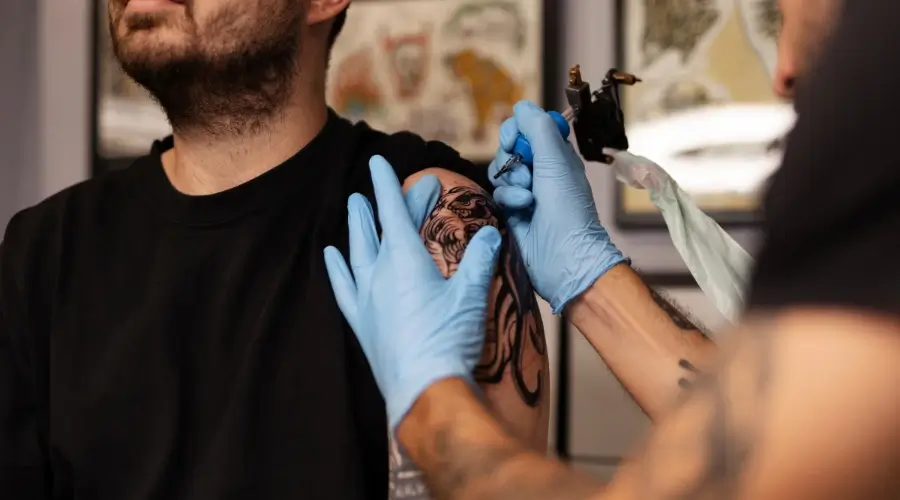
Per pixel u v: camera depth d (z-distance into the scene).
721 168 1.45
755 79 1.45
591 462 1.48
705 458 0.73
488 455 0.84
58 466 1.06
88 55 1.68
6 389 1.08
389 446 0.96
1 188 1.71
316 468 0.99
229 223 1.07
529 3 1.51
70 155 1.70
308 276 1.05
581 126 1.08
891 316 0.67
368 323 0.95
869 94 0.70
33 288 1.09
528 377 1.00
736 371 0.73
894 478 0.66
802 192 0.72
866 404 0.66
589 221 1.06
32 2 1.71
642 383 1.03
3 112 1.71
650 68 1.47
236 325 1.04
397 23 1.56
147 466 1.02
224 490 0.98
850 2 0.72
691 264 1.10
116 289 1.08
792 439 0.68
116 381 1.04
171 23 1.05
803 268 0.72
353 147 1.11
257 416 1.00
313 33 1.12
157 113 1.65
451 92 1.54
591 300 1.06
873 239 0.69
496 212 1.06
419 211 1.03
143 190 1.12
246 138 1.09
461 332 0.92
